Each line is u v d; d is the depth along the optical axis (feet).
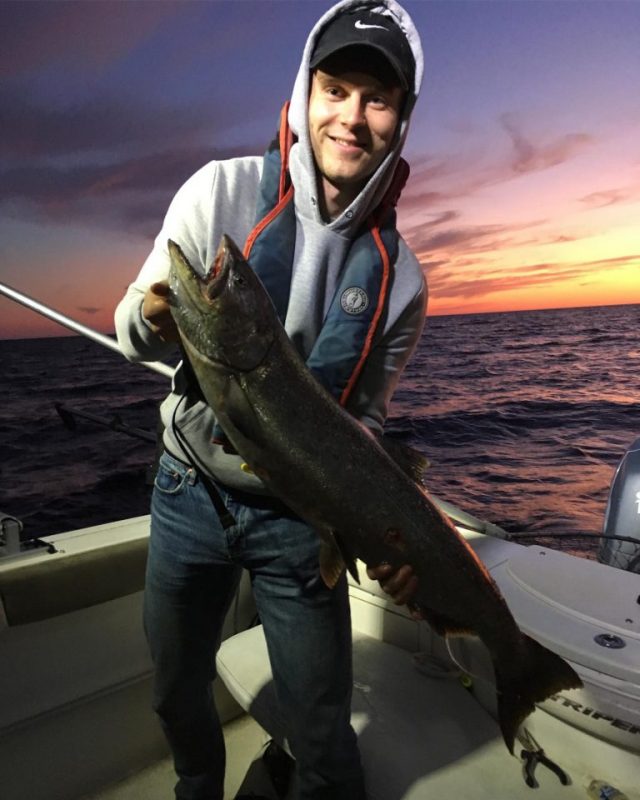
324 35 4.34
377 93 4.33
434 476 45.68
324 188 4.74
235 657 7.03
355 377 4.85
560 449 53.57
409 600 4.81
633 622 5.52
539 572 6.37
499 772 5.71
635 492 10.44
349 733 5.33
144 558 6.94
